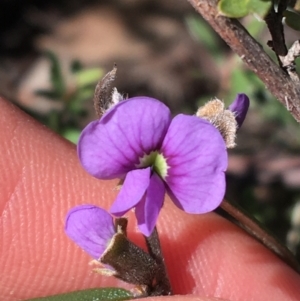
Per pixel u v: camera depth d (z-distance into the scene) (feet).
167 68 0.52
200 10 0.17
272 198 0.37
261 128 0.42
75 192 0.30
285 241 0.34
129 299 0.21
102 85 0.18
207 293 0.28
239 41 0.17
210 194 0.18
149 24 0.56
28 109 0.41
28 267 0.29
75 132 0.36
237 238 0.28
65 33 0.56
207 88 0.49
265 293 0.27
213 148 0.17
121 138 0.18
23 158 0.30
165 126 0.18
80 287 0.29
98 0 0.59
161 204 0.18
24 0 0.58
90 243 0.20
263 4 0.16
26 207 0.29
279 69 0.17
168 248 0.28
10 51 0.54
